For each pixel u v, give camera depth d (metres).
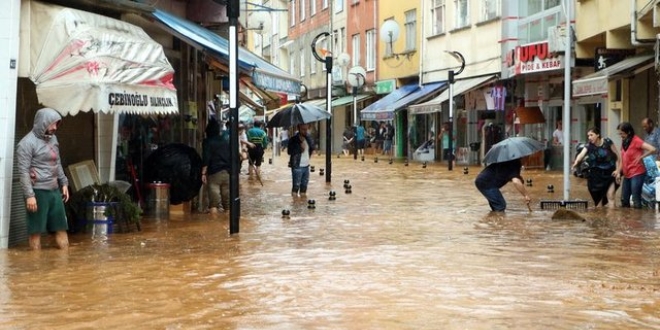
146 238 13.54
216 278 9.88
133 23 17.08
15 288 9.31
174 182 17.31
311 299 8.64
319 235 13.96
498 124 37.97
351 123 57.72
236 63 13.80
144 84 13.05
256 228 14.98
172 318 7.86
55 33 12.25
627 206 18.31
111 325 7.61
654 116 26.56
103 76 12.09
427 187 25.19
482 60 37.91
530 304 8.30
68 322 7.73
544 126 34.31
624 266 10.59
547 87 33.94
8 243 12.39
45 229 12.11
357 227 15.11
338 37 58.59
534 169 32.53
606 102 28.66
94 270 10.45
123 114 17.48
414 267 10.57
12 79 12.05
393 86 49.12
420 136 47.06
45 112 11.94
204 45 16.16
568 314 7.86
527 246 12.42
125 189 15.48
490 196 17.64
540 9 33.06
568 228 14.66
